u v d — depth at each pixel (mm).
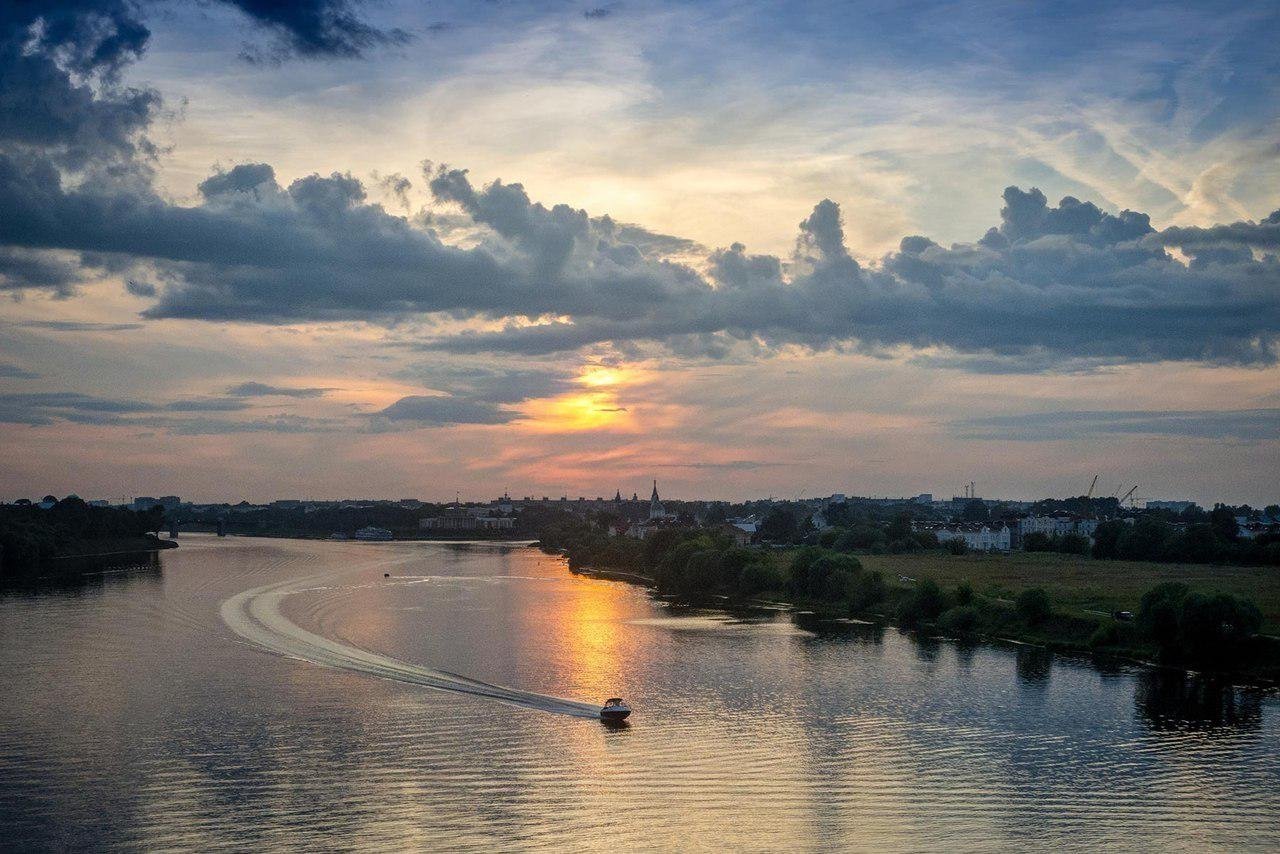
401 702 133250
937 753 111500
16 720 123375
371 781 101375
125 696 135875
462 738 116312
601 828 89750
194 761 107500
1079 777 103500
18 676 148375
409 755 109875
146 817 91875
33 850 84938
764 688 142875
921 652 173000
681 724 122750
